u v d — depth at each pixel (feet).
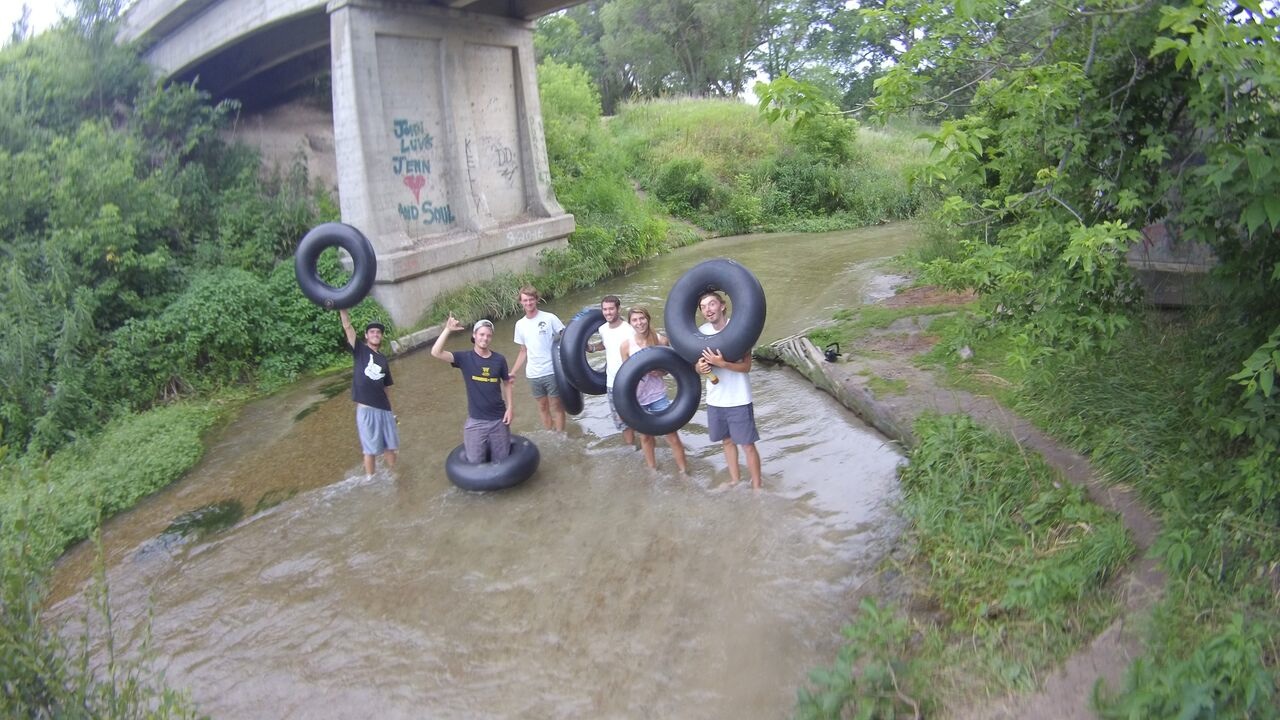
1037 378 21.85
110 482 26.81
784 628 16.93
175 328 37.42
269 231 46.78
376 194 44.37
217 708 16.16
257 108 71.31
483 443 24.34
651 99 113.50
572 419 30.12
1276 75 11.25
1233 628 11.99
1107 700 11.98
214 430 32.73
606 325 25.99
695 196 81.76
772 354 35.12
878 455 24.39
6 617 12.52
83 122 46.83
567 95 80.23
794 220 82.38
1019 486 18.86
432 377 37.40
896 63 20.30
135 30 59.77
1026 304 17.42
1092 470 18.97
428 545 21.68
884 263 53.01
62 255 37.40
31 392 31.91
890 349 31.68
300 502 24.89
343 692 16.34
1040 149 18.26
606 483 24.53
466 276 48.49
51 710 12.35
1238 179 13.70
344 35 42.91
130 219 40.86
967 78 19.60
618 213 64.75
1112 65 17.17
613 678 15.96
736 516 21.80
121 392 34.94
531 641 17.34
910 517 19.76
